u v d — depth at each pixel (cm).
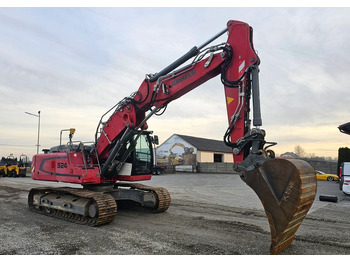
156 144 877
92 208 667
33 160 913
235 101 527
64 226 663
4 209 881
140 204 864
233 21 549
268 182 432
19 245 520
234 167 484
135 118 713
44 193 845
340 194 1363
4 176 2780
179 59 617
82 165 751
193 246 516
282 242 452
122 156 780
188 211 848
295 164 411
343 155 2220
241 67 526
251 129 491
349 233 615
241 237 572
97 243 533
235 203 1011
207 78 595
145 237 572
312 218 768
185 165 4497
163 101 653
